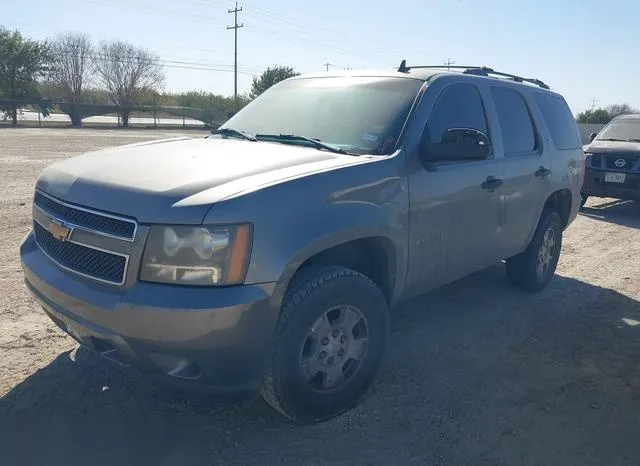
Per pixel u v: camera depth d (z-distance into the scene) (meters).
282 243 2.89
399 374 4.01
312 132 4.05
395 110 3.95
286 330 2.98
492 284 6.13
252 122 4.50
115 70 56.03
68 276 3.06
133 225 2.78
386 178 3.52
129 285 2.79
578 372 4.18
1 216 8.22
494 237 4.75
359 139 3.83
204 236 2.72
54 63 53.22
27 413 3.33
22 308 4.80
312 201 3.07
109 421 3.30
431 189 3.88
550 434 3.39
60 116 50.03
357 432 3.30
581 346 4.63
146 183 2.95
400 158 3.67
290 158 3.44
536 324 5.05
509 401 3.73
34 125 41.22
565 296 5.87
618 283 6.43
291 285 3.08
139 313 2.71
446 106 4.23
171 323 2.68
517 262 5.70
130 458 3.00
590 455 3.21
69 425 3.25
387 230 3.52
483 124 4.63
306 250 2.98
